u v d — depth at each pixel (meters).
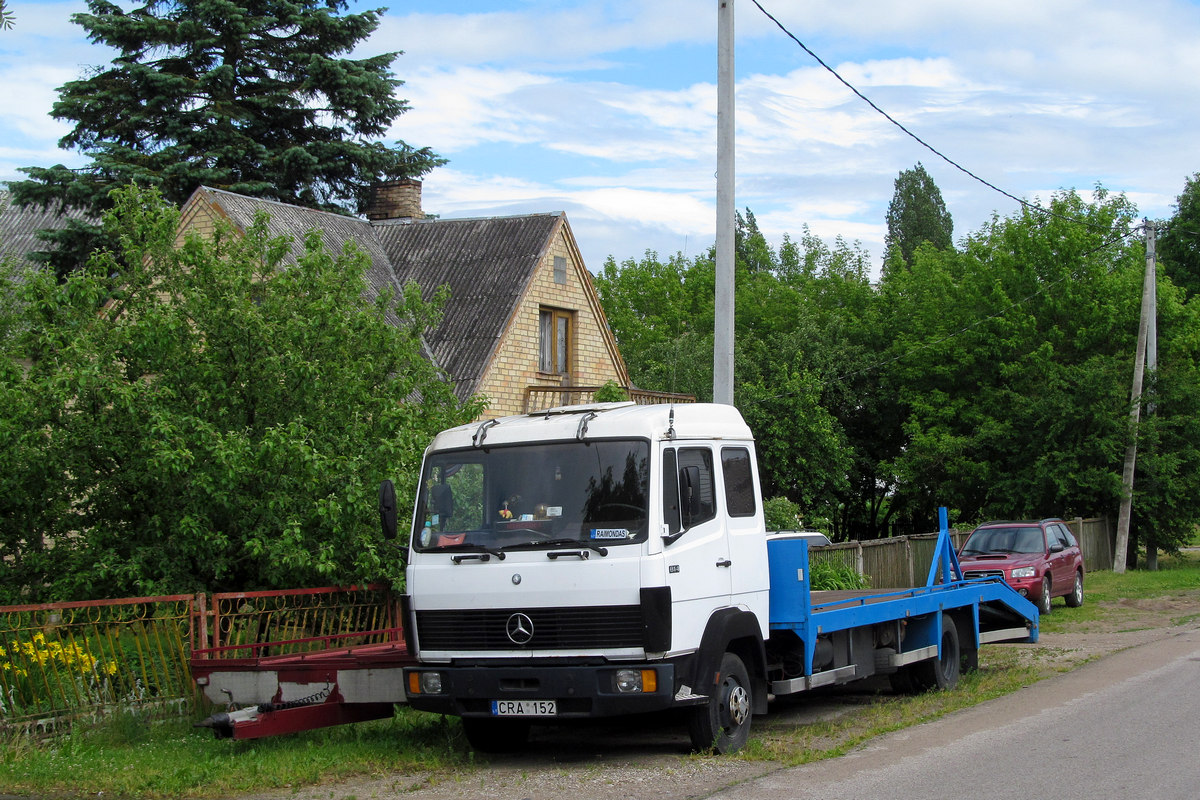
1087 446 31.33
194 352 11.62
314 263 12.28
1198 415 31.30
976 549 21.97
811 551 20.20
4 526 11.27
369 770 8.41
